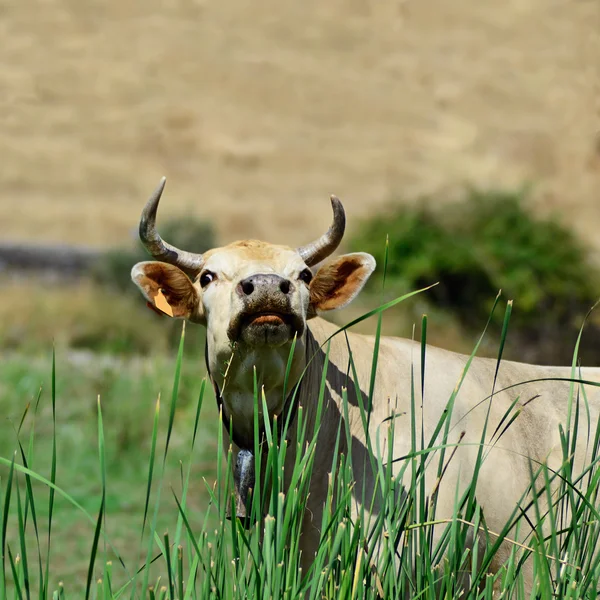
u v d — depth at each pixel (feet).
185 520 47.37
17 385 150.20
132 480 116.98
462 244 183.21
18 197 551.18
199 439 130.21
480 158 623.36
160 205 539.70
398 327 178.91
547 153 600.39
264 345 53.31
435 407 59.57
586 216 513.45
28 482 47.70
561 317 180.24
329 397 59.26
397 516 49.62
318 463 58.08
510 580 49.26
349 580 47.44
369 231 193.88
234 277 56.29
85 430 131.23
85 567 88.33
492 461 58.44
